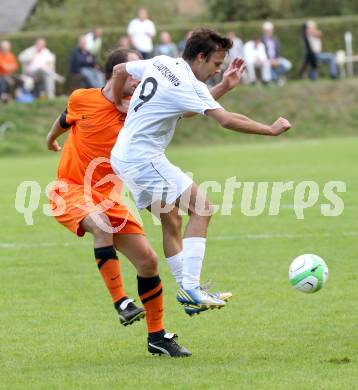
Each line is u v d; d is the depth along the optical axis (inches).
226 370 854.5
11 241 1676.9
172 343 927.7
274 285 1256.8
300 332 1000.9
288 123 885.2
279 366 863.1
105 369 877.2
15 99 4347.9
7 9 5772.6
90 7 6353.3
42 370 878.4
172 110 911.0
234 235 1681.8
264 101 4392.2
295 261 986.7
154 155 924.0
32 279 1337.4
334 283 1257.4
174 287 1273.4
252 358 899.4
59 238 1706.4
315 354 904.9
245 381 813.2
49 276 1357.0
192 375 840.9
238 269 1374.3
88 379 839.1
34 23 6250.0
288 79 5191.9
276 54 4566.9
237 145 3993.6
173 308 1144.2
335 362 869.8
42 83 4343.0
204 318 1083.9
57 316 1112.2
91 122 983.6
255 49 4527.6
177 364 891.4
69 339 1004.6
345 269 1353.3
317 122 4330.7
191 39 916.0
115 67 962.7
